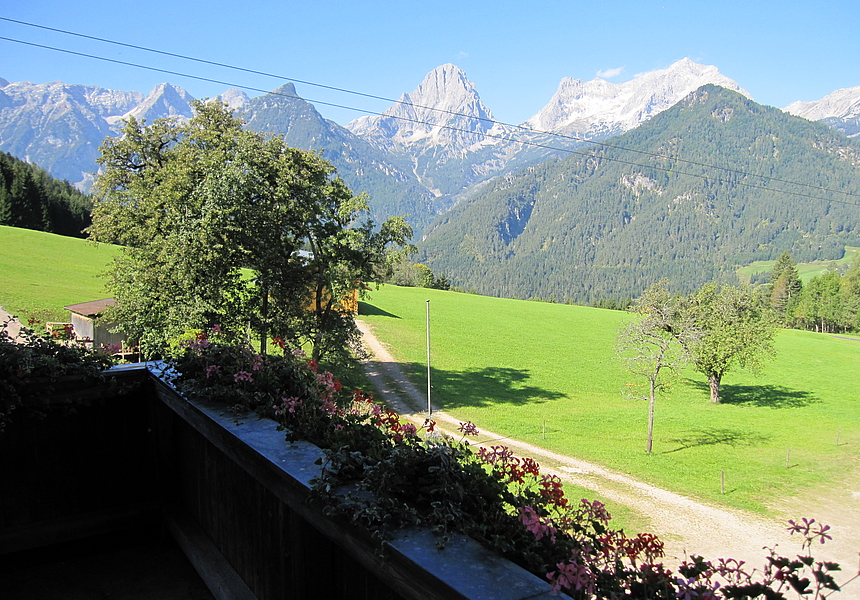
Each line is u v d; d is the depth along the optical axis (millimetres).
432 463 2156
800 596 1700
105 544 4594
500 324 70125
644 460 25141
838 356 67250
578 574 1566
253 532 3277
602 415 35156
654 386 28156
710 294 42562
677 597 1670
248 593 3375
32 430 4305
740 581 1750
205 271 20141
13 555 4367
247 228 20797
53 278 52875
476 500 2072
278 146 23516
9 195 88188
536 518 1825
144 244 22375
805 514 18859
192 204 20500
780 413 39188
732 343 40312
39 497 4363
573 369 50031
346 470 2330
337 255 26359
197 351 4094
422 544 1832
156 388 4508
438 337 58281
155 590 3961
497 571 1653
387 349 49906
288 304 23734
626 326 30453
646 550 2018
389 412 3227
